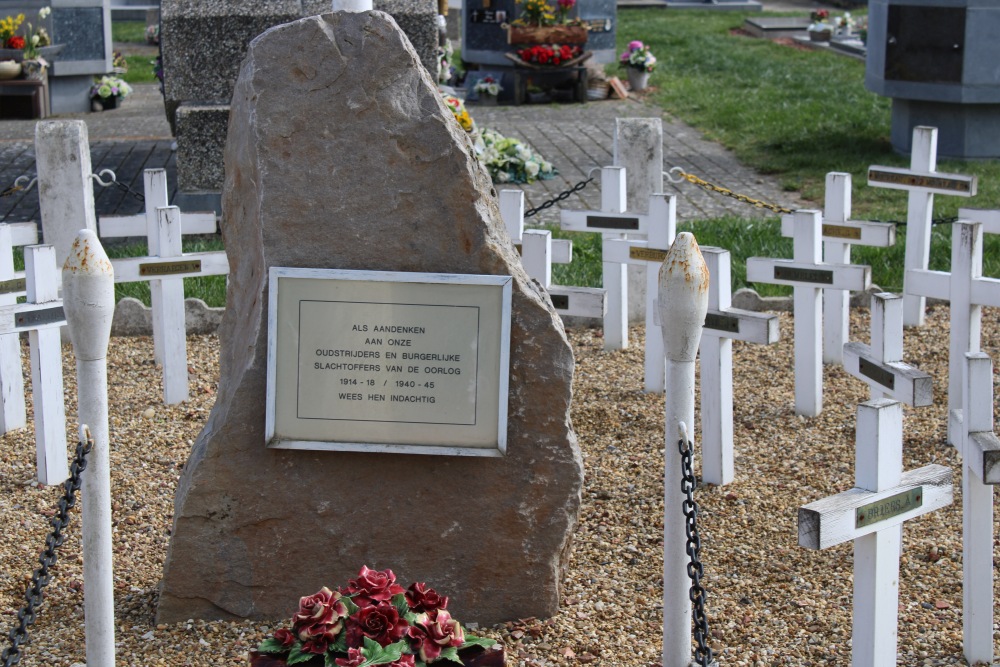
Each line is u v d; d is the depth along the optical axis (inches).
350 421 171.5
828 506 143.5
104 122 677.3
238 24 422.3
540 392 173.5
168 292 274.7
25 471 243.1
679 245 142.9
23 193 482.6
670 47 949.8
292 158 171.9
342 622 141.7
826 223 286.8
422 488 175.3
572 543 187.0
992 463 155.7
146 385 293.3
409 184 171.6
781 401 280.5
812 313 264.5
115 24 1229.1
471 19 762.8
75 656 171.8
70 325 138.9
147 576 196.2
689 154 569.0
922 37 529.0
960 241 244.1
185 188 426.9
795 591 192.9
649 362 285.1
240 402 172.9
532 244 260.1
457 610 178.5
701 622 140.6
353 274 169.5
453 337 170.2
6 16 709.9
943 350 313.6
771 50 934.4
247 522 175.2
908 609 185.9
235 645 172.2
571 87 732.0
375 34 171.5
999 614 184.2
